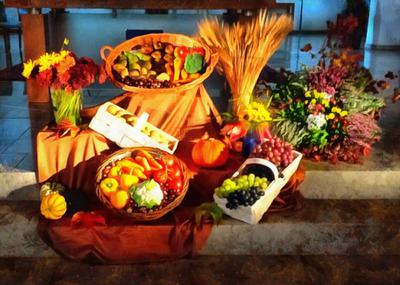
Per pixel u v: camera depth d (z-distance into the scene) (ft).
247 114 10.42
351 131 10.95
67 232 9.33
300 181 10.39
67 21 16.34
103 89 16.83
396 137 12.54
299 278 9.18
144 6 14.52
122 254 9.46
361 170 10.55
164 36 11.07
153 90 10.60
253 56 10.53
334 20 38.68
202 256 9.71
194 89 10.91
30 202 10.35
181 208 10.03
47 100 15.44
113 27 16.60
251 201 9.29
